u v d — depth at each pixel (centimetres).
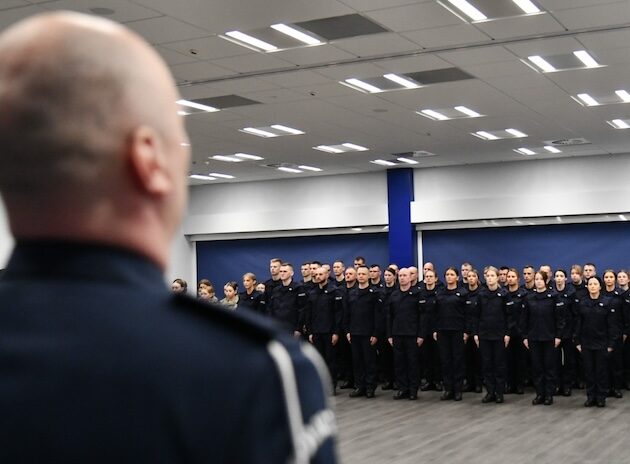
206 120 1193
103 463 68
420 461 745
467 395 1184
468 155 1608
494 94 1075
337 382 1269
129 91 75
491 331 1099
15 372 71
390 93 1052
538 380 1087
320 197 1877
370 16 752
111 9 709
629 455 753
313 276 1290
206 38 804
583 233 1670
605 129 1347
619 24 790
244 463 67
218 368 70
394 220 1781
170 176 79
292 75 952
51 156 73
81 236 75
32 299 73
